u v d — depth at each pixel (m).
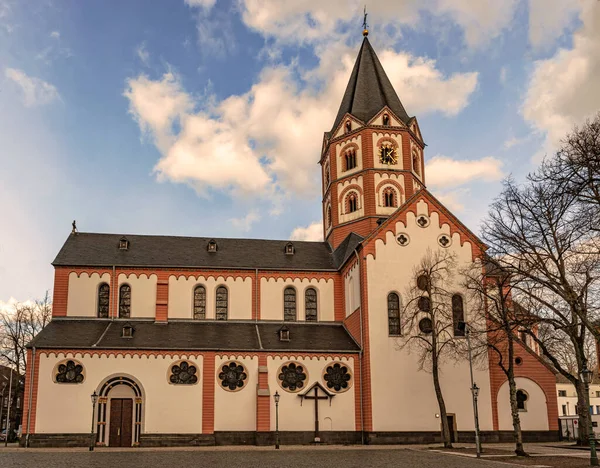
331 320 63.62
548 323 44.16
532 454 41.28
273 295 63.78
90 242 64.94
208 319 62.16
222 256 65.81
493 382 55.59
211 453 43.88
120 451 46.47
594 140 31.41
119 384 53.50
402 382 54.66
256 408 54.22
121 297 61.56
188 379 54.31
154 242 66.94
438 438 53.78
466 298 56.88
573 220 35.38
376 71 71.56
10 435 77.75
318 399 54.97
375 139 66.88
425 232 58.38
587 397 34.47
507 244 42.72
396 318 56.28
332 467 32.97
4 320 78.81
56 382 52.59
